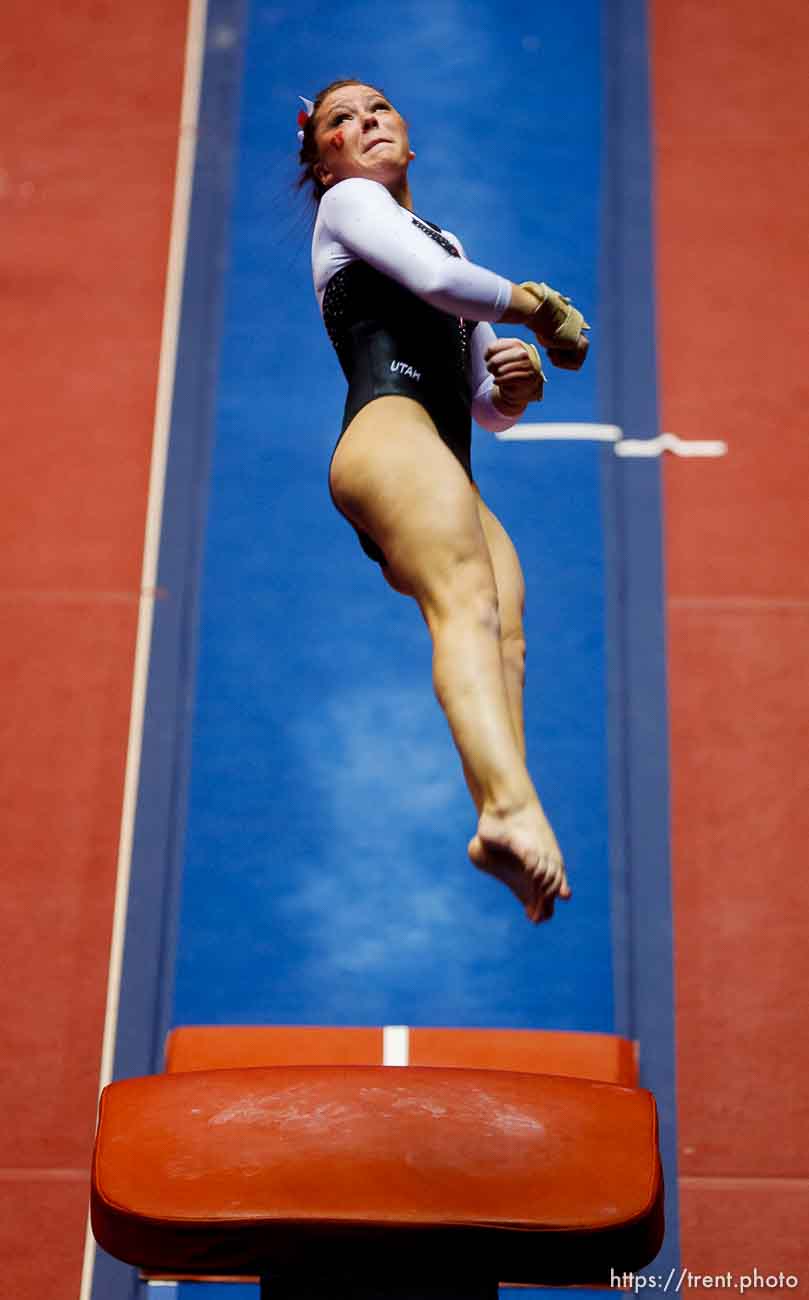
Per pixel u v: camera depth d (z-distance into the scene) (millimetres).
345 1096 10086
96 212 24672
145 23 26812
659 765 19703
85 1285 16156
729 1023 17969
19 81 26172
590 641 20625
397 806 19562
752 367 22938
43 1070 17672
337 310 10547
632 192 24625
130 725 20109
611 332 23219
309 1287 9805
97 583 21219
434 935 18625
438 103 25594
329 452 22312
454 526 9516
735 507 21688
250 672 20516
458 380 10664
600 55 26234
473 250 23938
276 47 26344
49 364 23141
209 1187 9500
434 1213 9312
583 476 21969
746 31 26562
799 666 20438
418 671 20594
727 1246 16391
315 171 11359
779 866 19016
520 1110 10039
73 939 18594
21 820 19453
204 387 22859
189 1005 18125
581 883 18922
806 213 24453
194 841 19266
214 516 21734
